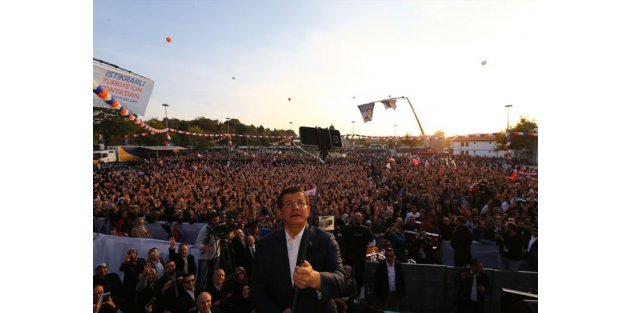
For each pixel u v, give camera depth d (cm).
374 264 704
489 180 1934
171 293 535
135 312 550
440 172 2192
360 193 1520
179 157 4094
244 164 3550
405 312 686
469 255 775
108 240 748
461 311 622
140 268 605
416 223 983
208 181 1867
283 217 235
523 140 4431
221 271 570
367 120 1781
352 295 523
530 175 2139
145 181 1945
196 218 1032
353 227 696
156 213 1017
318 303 221
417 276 690
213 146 5878
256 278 232
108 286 574
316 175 2159
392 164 2873
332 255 230
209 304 476
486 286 609
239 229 731
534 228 816
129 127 4272
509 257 750
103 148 4506
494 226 896
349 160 3747
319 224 804
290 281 226
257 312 226
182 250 688
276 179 2058
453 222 905
